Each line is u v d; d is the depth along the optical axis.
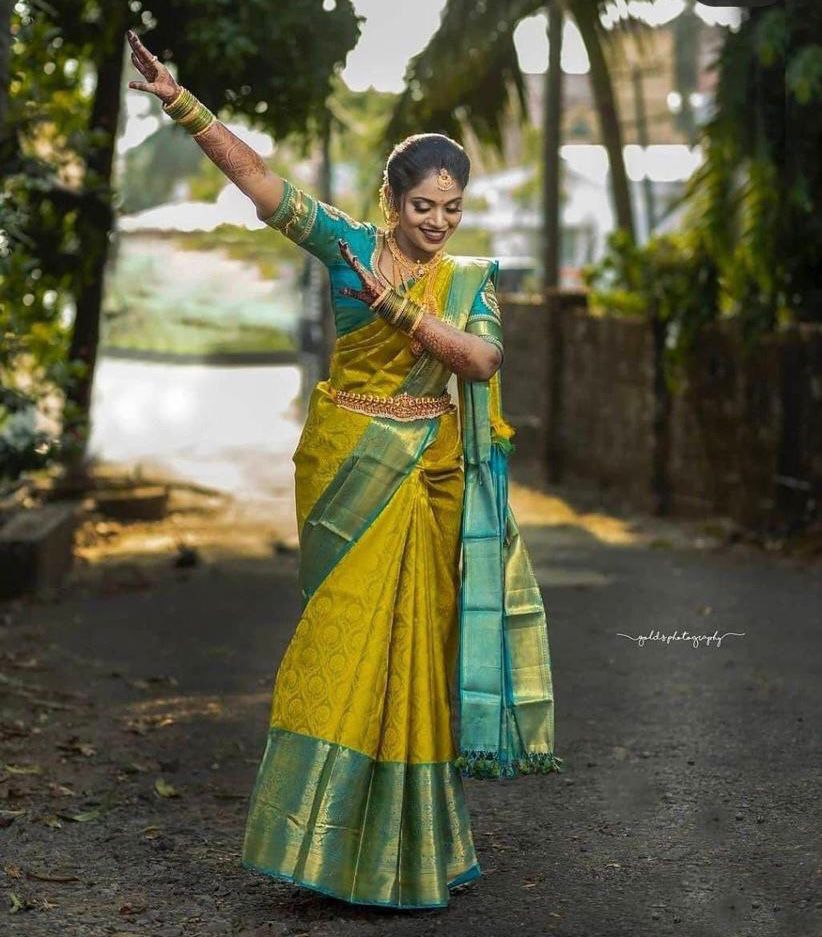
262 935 4.86
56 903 5.16
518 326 19.58
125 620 10.15
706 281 14.12
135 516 14.75
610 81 17.83
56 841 5.82
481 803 6.25
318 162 26.53
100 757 6.98
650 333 15.05
